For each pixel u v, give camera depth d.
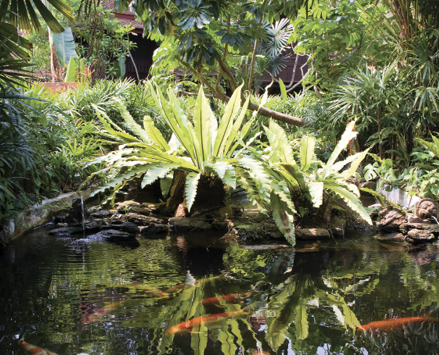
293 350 1.10
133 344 1.13
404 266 2.18
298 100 8.02
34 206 3.29
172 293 1.64
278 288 1.74
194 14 2.99
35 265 2.09
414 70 4.52
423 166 4.04
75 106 5.64
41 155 3.53
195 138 3.58
